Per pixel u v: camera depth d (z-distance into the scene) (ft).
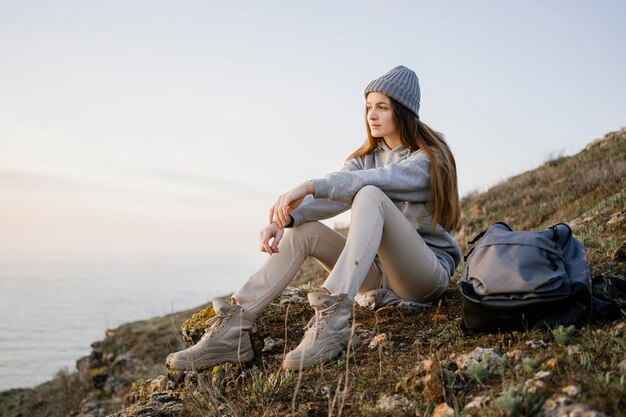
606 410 5.51
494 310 8.12
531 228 32.63
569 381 6.24
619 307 8.54
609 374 6.15
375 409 7.04
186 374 10.37
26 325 640.17
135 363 52.70
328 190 9.44
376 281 11.51
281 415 7.73
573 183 37.73
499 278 8.01
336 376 8.50
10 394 61.87
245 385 9.33
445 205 10.59
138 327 63.87
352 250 9.00
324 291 9.19
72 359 334.44
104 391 48.49
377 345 9.39
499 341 8.11
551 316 7.86
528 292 7.75
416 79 10.94
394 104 10.66
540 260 7.96
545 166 50.67
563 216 29.66
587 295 7.68
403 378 7.61
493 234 8.79
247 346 9.90
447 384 7.14
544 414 5.80
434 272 10.32
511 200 41.86
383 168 9.90
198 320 12.51
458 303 11.10
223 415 8.24
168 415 8.89
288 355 8.77
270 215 10.12
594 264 11.49
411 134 10.73
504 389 6.42
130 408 10.07
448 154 10.64
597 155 43.96
